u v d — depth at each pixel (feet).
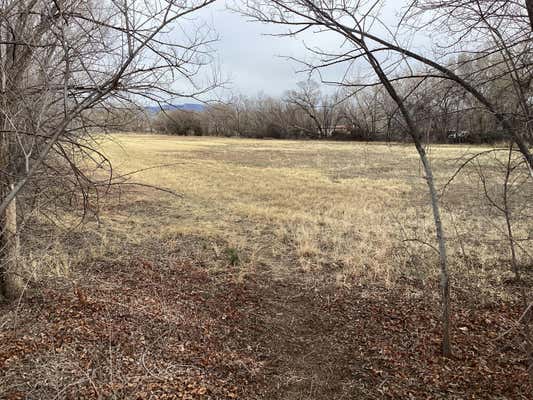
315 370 13.87
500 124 11.07
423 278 20.94
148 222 32.27
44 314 15.52
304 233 28.86
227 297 19.04
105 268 21.27
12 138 12.04
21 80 10.56
